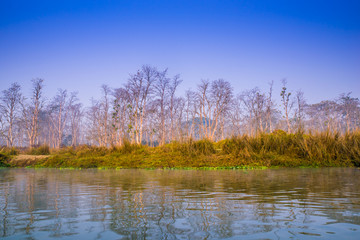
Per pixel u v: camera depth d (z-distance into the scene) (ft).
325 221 8.76
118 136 135.13
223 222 8.75
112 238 7.32
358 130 45.68
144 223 8.75
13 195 14.65
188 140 49.49
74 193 15.15
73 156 54.70
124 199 12.99
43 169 43.86
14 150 63.77
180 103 160.56
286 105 134.51
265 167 38.63
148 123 157.17
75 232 7.89
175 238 7.25
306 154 42.86
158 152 50.11
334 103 157.07
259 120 141.69
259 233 7.62
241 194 14.08
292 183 18.79
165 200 12.59
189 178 23.81
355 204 11.24
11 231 8.05
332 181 19.86
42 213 10.23
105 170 38.96
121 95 144.77
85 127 220.23
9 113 142.41
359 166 39.01
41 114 177.88
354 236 7.30
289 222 8.68
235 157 42.86
